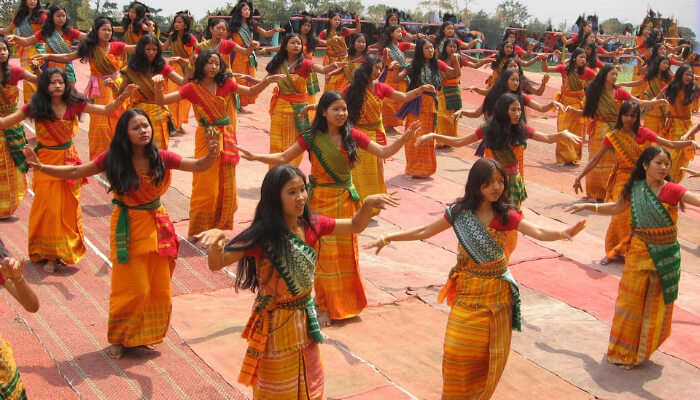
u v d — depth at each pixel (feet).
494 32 94.07
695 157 43.45
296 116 31.50
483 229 14.62
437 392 16.62
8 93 25.43
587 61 46.21
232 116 30.58
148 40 28.04
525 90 38.14
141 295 17.06
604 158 32.07
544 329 20.25
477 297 14.73
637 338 18.07
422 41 34.19
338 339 18.92
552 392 16.99
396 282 22.94
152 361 17.31
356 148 19.72
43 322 18.99
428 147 34.73
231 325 19.31
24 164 26.43
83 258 23.39
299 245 12.76
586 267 24.99
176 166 17.07
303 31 48.44
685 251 27.17
